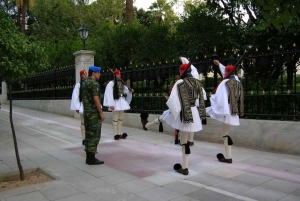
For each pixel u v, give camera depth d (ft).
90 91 18.81
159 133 29.68
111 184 15.34
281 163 18.54
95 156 20.93
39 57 17.28
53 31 78.95
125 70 34.53
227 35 31.68
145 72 31.78
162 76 29.96
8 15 20.06
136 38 44.45
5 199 13.48
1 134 30.37
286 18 10.57
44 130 32.58
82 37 39.81
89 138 18.84
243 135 22.77
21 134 30.30
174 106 16.21
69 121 39.81
